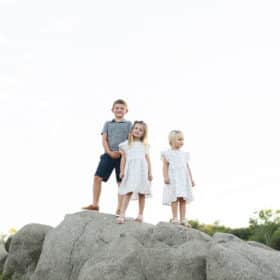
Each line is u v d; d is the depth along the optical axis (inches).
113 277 357.7
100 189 448.1
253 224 1371.8
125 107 459.2
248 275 314.0
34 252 466.6
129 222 415.2
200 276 345.1
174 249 366.0
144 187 413.1
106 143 450.0
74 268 402.6
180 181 418.9
